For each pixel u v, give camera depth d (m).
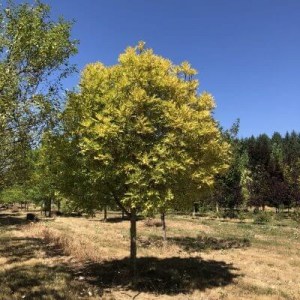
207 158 13.23
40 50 10.45
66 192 12.74
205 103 13.35
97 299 11.02
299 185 55.88
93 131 11.20
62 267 15.05
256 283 13.70
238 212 48.22
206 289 12.68
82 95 12.06
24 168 11.27
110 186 12.45
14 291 11.54
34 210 60.53
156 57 12.57
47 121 10.83
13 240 22.42
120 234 26.41
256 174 74.44
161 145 11.49
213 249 20.91
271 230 32.53
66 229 29.20
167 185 11.50
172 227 33.00
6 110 9.38
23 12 10.54
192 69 14.13
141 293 12.02
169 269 14.81
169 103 11.65
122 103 11.50
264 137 127.31
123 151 11.41
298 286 13.71
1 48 10.13
